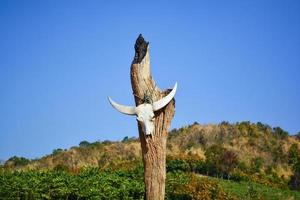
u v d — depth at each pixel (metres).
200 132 59.69
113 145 55.75
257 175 38.16
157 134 7.19
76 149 52.56
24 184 16.42
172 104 7.28
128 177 23.91
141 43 7.24
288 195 32.38
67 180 18.36
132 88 7.29
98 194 18.03
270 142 57.66
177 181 23.53
